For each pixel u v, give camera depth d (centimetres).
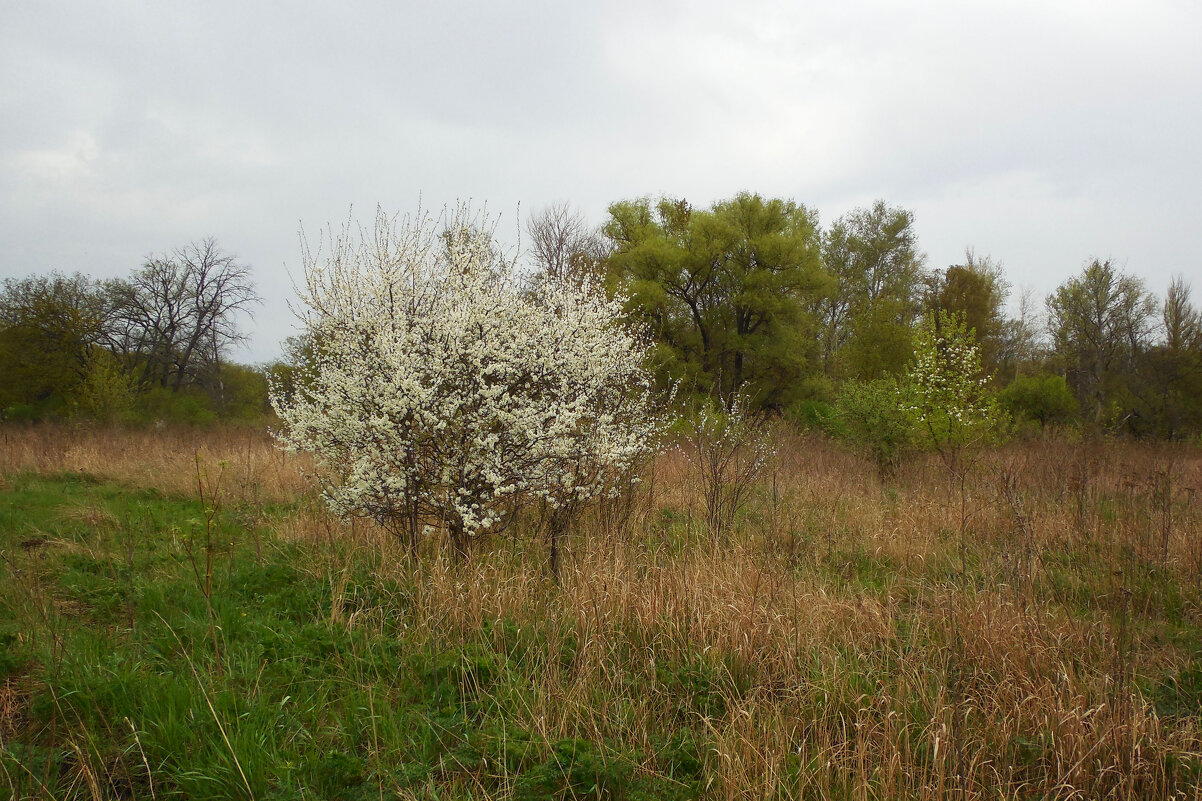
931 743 333
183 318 3228
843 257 3725
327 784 306
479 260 639
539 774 312
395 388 537
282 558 592
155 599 489
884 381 1212
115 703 348
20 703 355
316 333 647
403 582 512
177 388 3209
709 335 2580
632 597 464
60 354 2456
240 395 3206
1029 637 427
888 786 306
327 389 600
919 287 3594
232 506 820
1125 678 382
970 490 888
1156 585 545
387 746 335
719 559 556
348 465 602
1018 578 538
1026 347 4000
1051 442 1500
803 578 550
